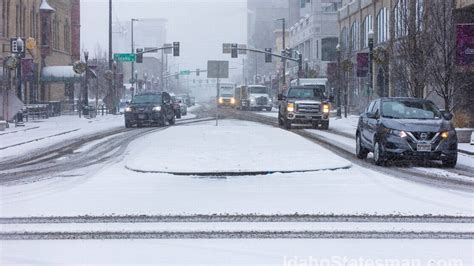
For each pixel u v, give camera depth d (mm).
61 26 63062
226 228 9227
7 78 40656
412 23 24828
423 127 16016
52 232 9008
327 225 9430
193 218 9977
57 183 13844
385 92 40375
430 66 24281
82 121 42812
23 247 8133
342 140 25500
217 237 8672
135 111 34406
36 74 53469
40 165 17438
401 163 17391
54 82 56188
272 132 26547
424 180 14117
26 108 42188
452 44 24094
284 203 11219
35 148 22625
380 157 16438
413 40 24703
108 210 10617
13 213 10391
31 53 47812
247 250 7926
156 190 12688
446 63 23672
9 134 29609
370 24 53719
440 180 14141
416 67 24531
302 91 33844
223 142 21594
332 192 12391
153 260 7445
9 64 35875
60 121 42719
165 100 36375
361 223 9562
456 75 25266
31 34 52969
